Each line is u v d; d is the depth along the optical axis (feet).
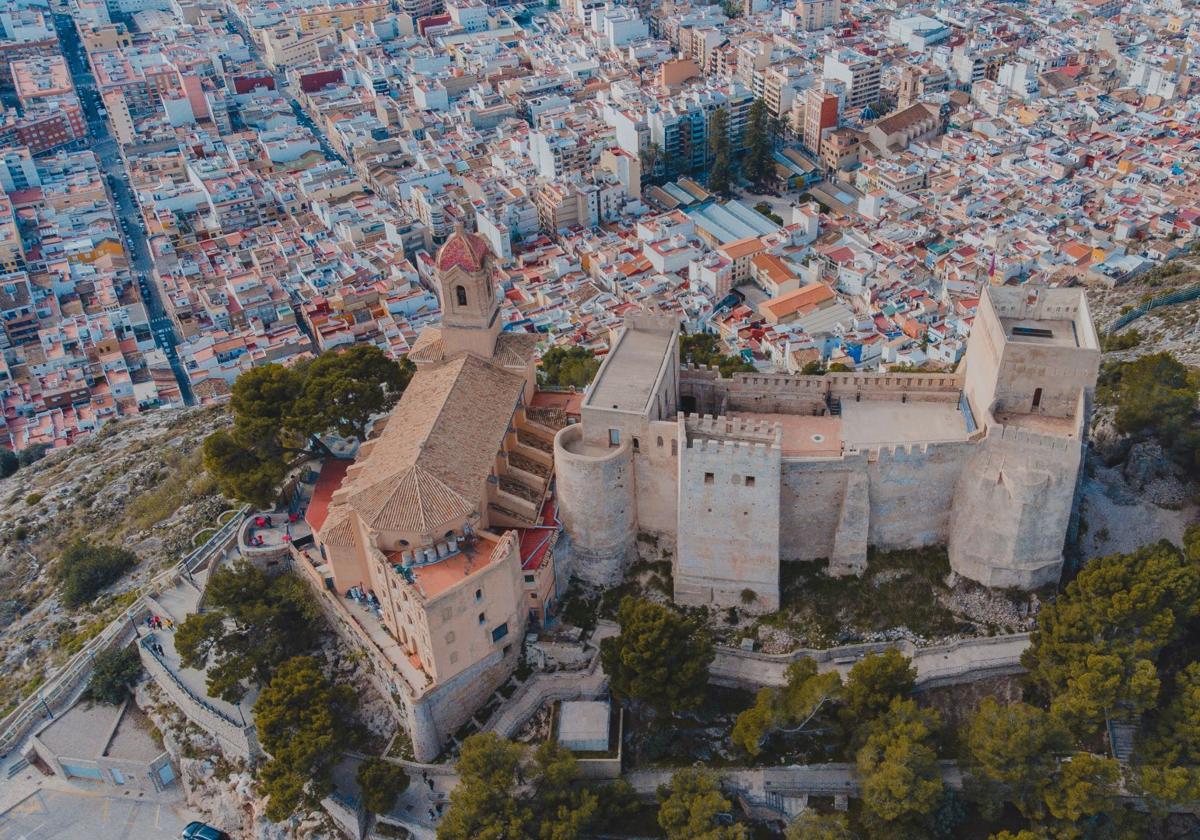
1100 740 411.75
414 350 519.19
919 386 485.15
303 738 415.85
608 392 463.42
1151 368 511.40
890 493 449.48
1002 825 402.52
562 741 426.10
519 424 513.45
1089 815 391.24
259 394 533.55
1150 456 495.00
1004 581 446.19
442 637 413.59
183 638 462.60
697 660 417.08
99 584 593.42
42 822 469.57
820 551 469.98
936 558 460.96
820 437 465.47
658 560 485.56
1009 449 422.82
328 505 501.97
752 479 433.48
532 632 461.37
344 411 518.37
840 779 415.85
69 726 497.05
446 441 455.63
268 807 406.41
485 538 443.73
